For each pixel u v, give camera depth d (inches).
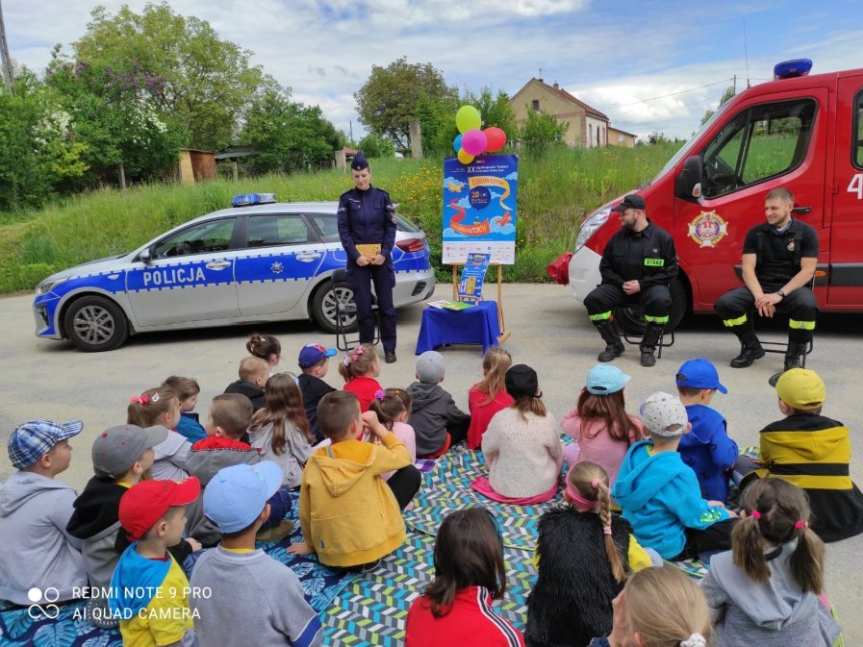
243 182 708.7
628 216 242.5
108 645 111.1
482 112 608.4
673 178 265.7
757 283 227.9
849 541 128.6
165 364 290.2
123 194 719.1
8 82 949.2
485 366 180.2
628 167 579.8
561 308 363.3
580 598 94.0
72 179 908.0
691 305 274.7
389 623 113.6
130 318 318.7
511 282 459.8
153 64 1822.1
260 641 91.2
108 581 115.6
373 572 128.3
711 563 92.0
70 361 304.8
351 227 269.4
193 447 138.2
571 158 613.6
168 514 97.3
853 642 102.7
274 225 323.6
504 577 84.0
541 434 150.6
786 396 128.6
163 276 315.0
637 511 122.9
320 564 131.5
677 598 68.1
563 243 493.4
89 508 114.0
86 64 1149.1
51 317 317.7
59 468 123.6
